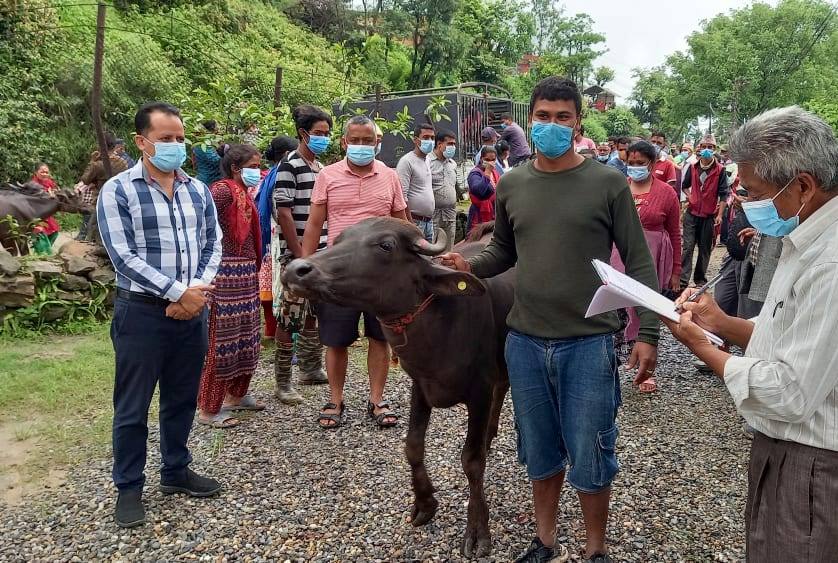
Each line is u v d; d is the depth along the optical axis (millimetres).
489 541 3287
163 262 3459
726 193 8352
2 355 5977
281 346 5113
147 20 18750
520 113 14273
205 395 4723
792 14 39656
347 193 4574
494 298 3406
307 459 4277
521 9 39844
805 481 1863
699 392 5609
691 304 2207
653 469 4172
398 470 4133
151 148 3352
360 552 3293
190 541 3369
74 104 14414
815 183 1833
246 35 22391
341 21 29453
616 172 2715
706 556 3264
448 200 8258
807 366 1761
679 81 43375
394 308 2914
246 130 8805
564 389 2805
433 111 9797
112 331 3500
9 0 13906
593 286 2717
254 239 4859
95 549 3291
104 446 4387
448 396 3205
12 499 3754
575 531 3463
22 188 9172
